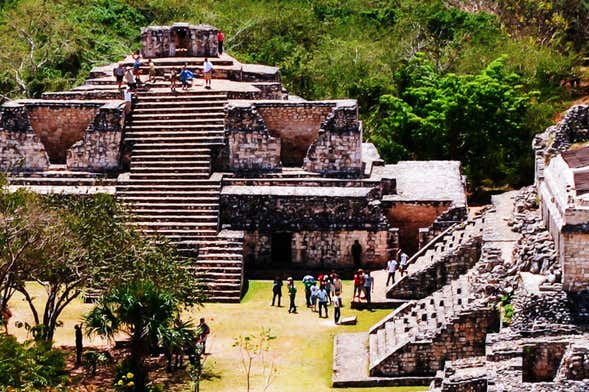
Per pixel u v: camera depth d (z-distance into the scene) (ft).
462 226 280.10
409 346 217.15
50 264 222.07
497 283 217.36
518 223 245.24
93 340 241.96
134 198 290.97
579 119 253.44
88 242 226.58
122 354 231.91
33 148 303.89
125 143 302.66
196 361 214.90
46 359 185.47
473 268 245.65
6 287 223.92
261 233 290.97
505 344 194.18
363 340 237.66
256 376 221.05
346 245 290.15
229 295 271.28
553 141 252.62
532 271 214.48
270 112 307.78
